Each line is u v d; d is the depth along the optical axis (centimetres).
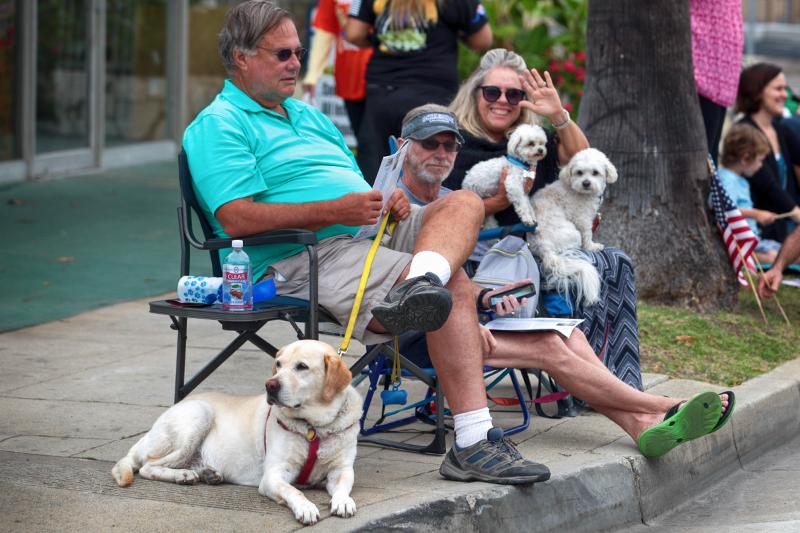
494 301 862
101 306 1364
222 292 792
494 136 1070
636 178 1326
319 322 823
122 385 1021
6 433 859
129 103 2627
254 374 1077
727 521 834
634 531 818
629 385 938
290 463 704
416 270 761
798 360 1201
